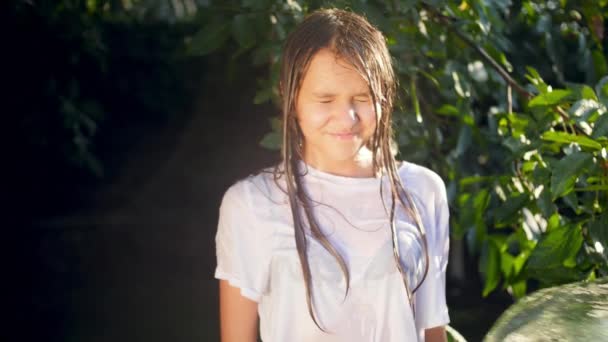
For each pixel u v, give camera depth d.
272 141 2.66
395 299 1.89
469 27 2.98
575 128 2.51
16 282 7.51
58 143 6.80
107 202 9.60
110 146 10.17
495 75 3.06
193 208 9.30
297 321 1.90
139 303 6.86
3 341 6.08
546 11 3.31
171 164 9.69
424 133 2.99
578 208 2.42
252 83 8.59
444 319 1.99
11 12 5.68
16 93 6.33
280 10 2.71
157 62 9.80
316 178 1.95
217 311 6.60
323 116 1.86
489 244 2.78
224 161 9.27
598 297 1.67
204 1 5.83
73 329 6.27
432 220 2.00
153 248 8.36
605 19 3.32
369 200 1.94
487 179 2.69
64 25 5.85
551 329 1.52
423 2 2.83
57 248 8.28
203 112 9.32
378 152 1.96
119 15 9.38
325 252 1.89
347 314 1.89
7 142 6.91
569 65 3.68
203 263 7.96
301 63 1.86
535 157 2.52
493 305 5.31
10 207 8.88
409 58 2.93
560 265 2.36
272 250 1.92
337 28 1.86
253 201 1.95
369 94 1.86
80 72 6.65
